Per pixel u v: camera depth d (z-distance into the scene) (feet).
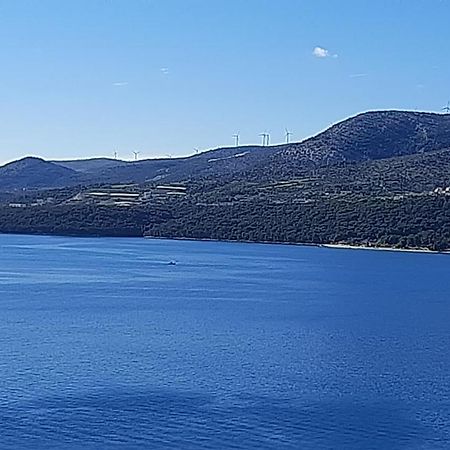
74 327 283.59
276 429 168.76
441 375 214.69
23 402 183.62
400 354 242.37
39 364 220.43
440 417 177.88
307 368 220.84
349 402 187.73
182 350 242.99
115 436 162.81
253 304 357.41
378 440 163.94
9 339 257.96
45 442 159.43
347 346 254.88
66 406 180.75
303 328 291.17
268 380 206.49
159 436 163.22
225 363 225.15
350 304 364.58
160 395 190.39
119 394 190.49
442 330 290.35
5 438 161.17
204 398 188.34
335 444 160.97
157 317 311.27
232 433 165.58
